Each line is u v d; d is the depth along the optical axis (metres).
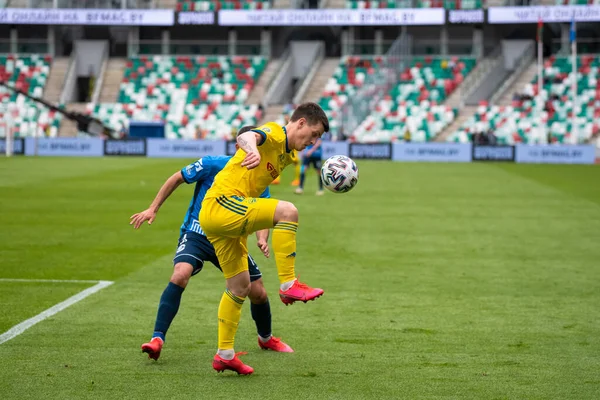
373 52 96.75
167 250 23.39
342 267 20.86
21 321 14.50
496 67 92.25
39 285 18.00
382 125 87.81
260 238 12.55
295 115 11.34
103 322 14.50
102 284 18.16
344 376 11.43
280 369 11.78
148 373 11.48
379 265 21.20
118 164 65.50
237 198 10.95
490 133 82.56
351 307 16.08
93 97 95.00
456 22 92.19
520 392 10.74
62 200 36.97
